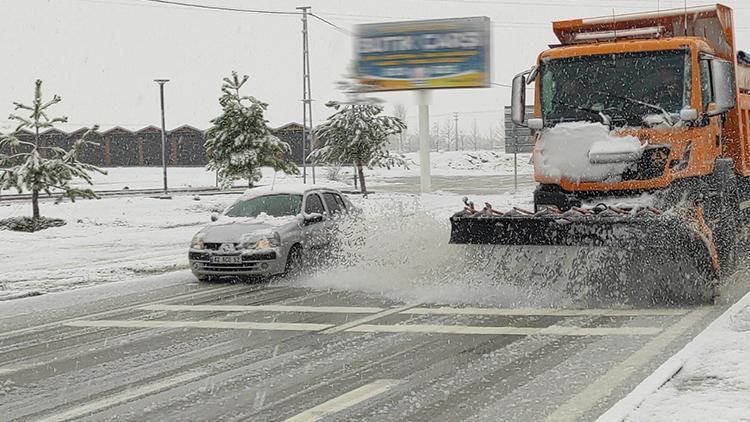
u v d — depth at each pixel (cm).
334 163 4234
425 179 3491
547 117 1138
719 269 1013
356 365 760
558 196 1105
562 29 1262
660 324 898
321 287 1272
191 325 989
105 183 5994
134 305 1162
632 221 984
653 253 1005
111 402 662
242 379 722
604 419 545
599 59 1121
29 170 2592
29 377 755
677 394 602
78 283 1416
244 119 3525
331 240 1425
